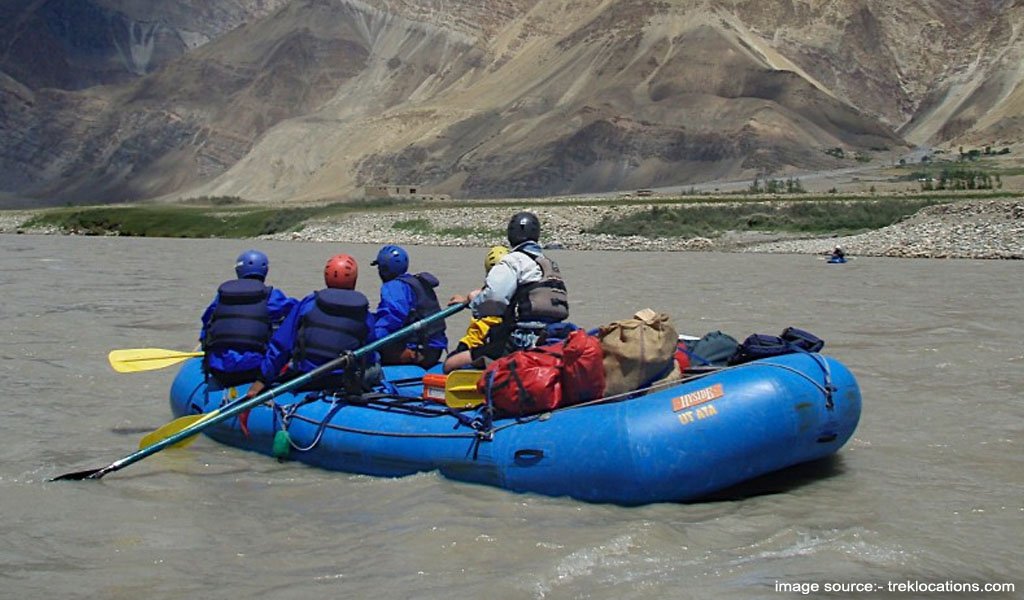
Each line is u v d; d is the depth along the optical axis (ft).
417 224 303.07
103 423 36.09
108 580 20.17
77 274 123.85
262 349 33.12
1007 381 41.11
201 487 27.48
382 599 18.85
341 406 29.84
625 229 240.73
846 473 27.53
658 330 26.02
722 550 21.20
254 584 19.88
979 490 25.55
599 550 21.03
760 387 25.21
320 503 25.68
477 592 19.01
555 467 25.18
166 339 58.08
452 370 29.37
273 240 327.06
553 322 28.02
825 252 174.81
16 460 30.42
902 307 74.74
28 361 50.06
